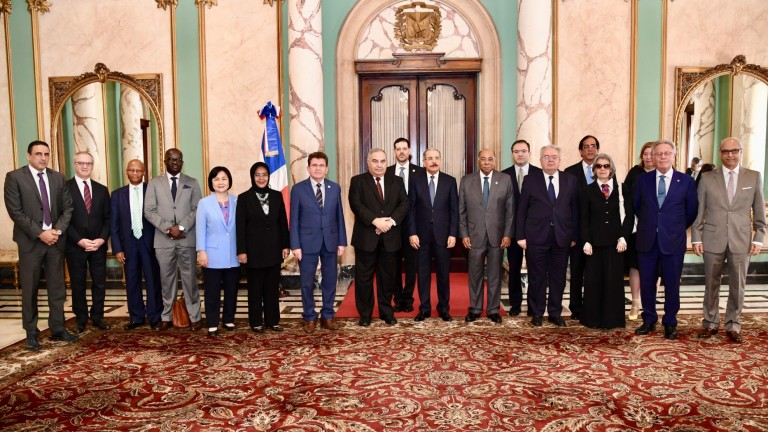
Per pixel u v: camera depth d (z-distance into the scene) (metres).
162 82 7.25
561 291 4.73
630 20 7.09
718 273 4.30
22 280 4.26
